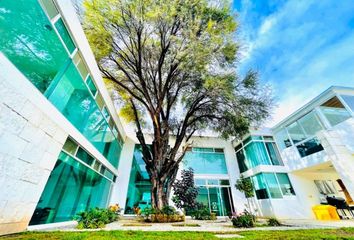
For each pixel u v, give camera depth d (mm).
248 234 4055
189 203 10875
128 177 13078
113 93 11508
